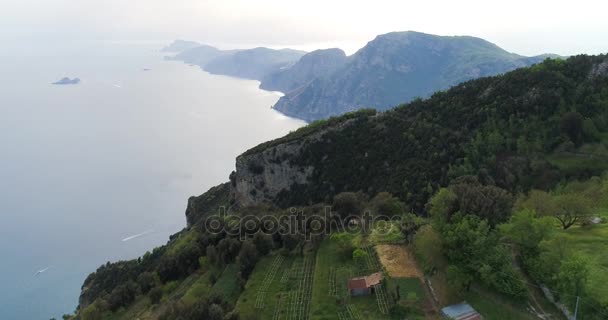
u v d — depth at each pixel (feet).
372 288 208.54
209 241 342.64
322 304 205.46
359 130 549.13
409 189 426.92
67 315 466.70
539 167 382.83
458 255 194.39
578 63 469.98
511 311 171.73
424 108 537.65
